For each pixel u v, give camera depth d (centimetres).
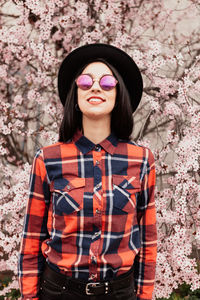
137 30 257
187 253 209
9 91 278
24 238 120
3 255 268
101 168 113
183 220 212
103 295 107
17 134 286
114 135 121
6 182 264
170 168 244
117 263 108
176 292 258
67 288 107
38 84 263
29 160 291
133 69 130
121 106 118
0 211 234
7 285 268
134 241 120
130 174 115
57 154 114
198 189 218
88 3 244
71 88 121
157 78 240
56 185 110
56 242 110
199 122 225
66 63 129
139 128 284
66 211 107
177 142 240
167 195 236
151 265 128
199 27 271
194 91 231
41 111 268
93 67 114
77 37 250
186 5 270
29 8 234
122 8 249
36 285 119
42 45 237
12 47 247
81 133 117
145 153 121
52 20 251
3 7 257
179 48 256
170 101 242
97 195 108
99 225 107
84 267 106
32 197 118
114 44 238
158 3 264
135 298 119
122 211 110
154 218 129
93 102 108
